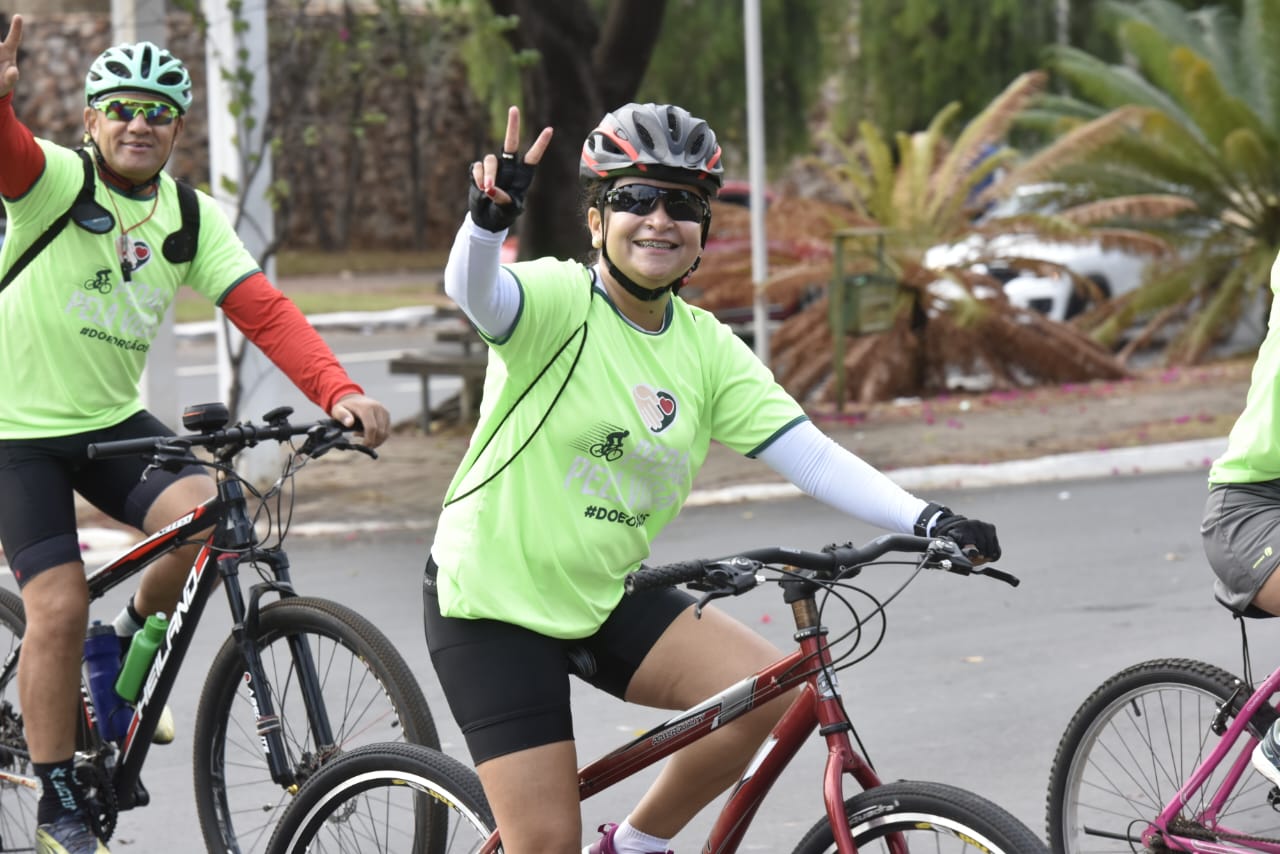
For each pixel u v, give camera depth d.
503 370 5.78
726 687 5.86
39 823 7.89
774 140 36.09
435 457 22.59
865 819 5.42
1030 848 5.06
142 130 7.89
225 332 20.09
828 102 46.12
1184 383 27.31
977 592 14.36
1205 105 30.17
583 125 24.28
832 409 25.80
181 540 7.91
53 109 53.53
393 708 7.26
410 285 52.81
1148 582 14.52
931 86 40.59
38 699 7.75
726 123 35.91
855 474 5.96
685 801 5.95
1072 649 12.37
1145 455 21.09
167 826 9.23
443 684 5.93
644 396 5.77
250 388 20.34
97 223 7.90
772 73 35.47
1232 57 32.41
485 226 5.30
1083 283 28.30
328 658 7.56
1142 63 32.72
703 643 5.98
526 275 5.63
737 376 6.05
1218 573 7.31
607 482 5.77
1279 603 7.05
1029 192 30.23
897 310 27.17
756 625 13.34
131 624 8.37
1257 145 29.39
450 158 61.56
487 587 5.79
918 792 5.33
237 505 7.69
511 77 31.78
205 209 8.27
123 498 8.15
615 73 24.47
